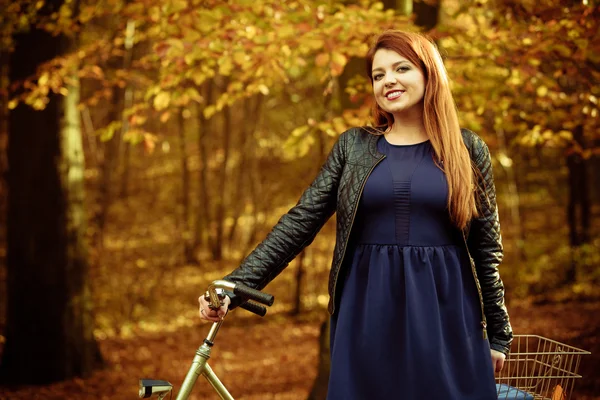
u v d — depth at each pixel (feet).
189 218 67.00
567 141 20.77
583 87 19.03
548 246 54.39
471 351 7.43
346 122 17.75
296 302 47.16
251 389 28.89
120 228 65.10
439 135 7.52
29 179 27.53
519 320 36.50
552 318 36.04
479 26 18.61
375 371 7.39
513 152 51.70
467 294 7.57
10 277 28.02
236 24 16.85
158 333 42.11
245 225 67.21
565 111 19.56
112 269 53.06
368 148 7.73
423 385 7.23
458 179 7.35
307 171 62.08
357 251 7.63
